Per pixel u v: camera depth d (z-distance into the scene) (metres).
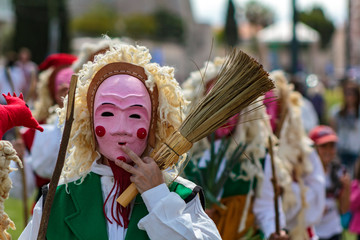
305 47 39.00
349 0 23.09
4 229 3.17
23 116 3.25
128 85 3.19
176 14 60.34
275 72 5.79
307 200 5.66
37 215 3.21
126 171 3.20
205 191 4.68
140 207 3.18
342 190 7.01
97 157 3.34
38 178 5.38
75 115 3.27
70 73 5.46
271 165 4.88
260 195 4.85
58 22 34.53
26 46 35.06
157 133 3.30
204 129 3.18
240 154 4.65
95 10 54.19
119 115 3.16
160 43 56.00
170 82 3.28
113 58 3.30
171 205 3.05
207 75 5.11
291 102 5.82
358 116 11.02
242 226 4.77
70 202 3.23
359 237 7.59
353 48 31.00
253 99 3.24
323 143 7.02
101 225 3.16
